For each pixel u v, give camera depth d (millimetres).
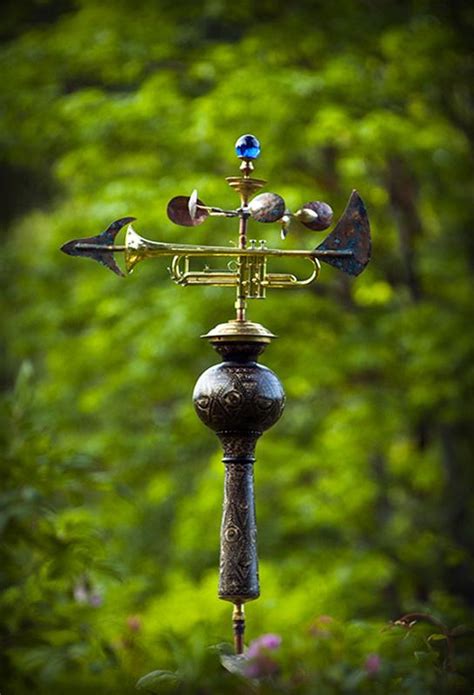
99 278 15211
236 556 3998
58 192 19219
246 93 13391
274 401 3982
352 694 4621
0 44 17172
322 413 16234
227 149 13641
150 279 14898
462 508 15523
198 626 5055
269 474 15086
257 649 4848
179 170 14195
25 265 16812
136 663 5812
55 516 6250
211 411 3979
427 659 4621
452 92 15086
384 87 14102
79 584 6605
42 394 15734
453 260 15539
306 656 5023
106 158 14617
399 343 14406
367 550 14594
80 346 15508
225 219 13664
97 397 15234
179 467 16875
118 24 14930
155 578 14258
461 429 15539
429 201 14961
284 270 14406
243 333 4012
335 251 4102
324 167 15062
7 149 15352
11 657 5656
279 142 13398
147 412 16766
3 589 6242
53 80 15109
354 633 5156
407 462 15672
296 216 4133
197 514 15234
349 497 15148
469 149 15094
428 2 14836
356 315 14906
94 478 6516
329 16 14719
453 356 13906
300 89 13398
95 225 14242
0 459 6309
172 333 13875
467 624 4973
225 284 4086
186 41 14836
